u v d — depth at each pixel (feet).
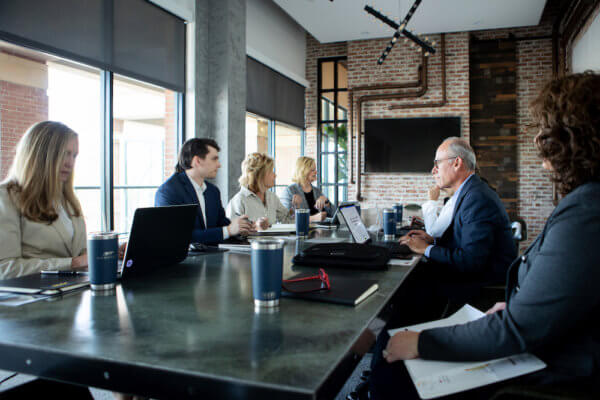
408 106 21.29
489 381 2.45
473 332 2.61
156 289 3.49
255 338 2.33
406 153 21.36
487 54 21.17
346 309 2.91
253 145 24.73
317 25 19.58
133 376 2.00
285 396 1.73
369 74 21.94
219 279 3.89
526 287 2.58
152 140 32.65
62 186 5.51
